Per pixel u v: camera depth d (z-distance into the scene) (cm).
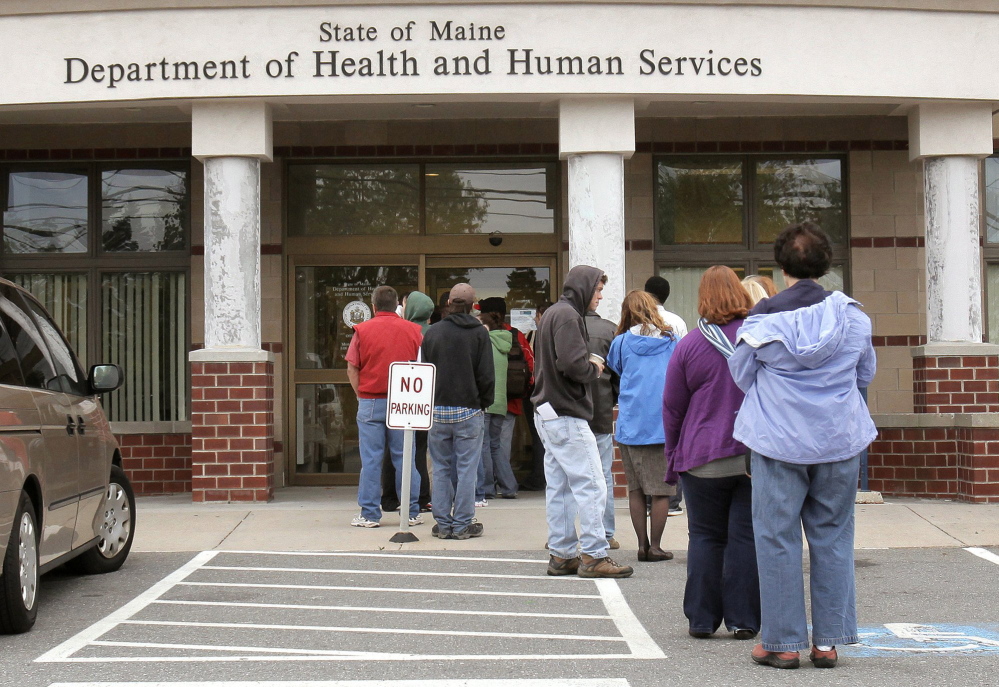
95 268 1295
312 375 1275
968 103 1099
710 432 547
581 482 726
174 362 1299
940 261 1120
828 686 473
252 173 1075
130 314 1301
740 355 504
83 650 554
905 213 1275
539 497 1131
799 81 1059
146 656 541
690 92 1051
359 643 567
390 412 862
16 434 583
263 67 1046
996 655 530
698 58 1052
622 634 582
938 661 518
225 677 499
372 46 1045
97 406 758
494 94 1051
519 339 1128
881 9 1068
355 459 1274
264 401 1065
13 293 680
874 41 1067
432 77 1044
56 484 645
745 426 503
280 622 618
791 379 494
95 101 1057
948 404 1113
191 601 676
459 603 665
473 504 886
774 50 1057
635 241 1276
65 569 761
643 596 677
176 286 1301
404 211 1287
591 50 1047
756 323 501
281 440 1264
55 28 1055
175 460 1212
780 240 523
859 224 1274
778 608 504
